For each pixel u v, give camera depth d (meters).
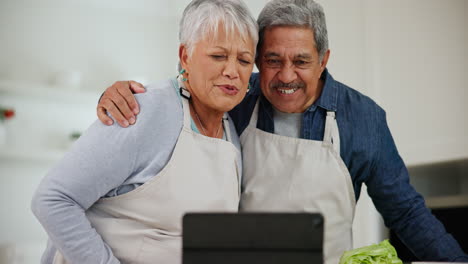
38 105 3.34
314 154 1.45
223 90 1.21
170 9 3.87
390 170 1.52
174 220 1.21
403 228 1.55
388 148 1.51
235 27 1.19
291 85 1.33
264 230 0.68
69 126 3.43
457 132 2.30
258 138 1.49
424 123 2.44
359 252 1.11
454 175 2.77
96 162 1.12
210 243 0.68
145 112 1.18
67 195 1.11
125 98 1.18
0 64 3.32
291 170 1.45
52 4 3.51
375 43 2.63
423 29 2.46
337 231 1.48
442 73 2.38
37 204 1.11
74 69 3.55
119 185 1.17
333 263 1.48
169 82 1.27
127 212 1.21
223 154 1.28
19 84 3.16
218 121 1.32
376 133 1.48
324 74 1.49
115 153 1.13
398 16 2.55
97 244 1.15
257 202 1.47
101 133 1.14
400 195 1.52
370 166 1.50
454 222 2.40
